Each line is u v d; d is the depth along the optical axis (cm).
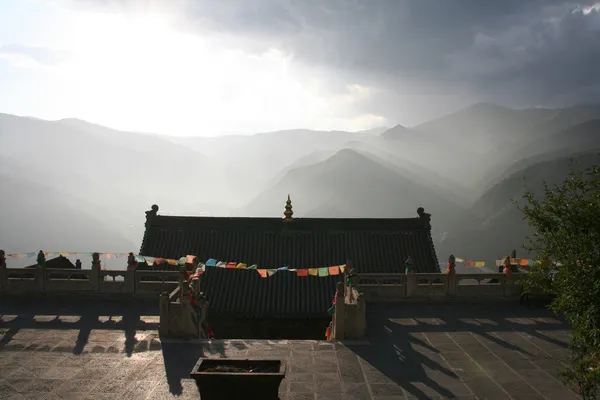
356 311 1758
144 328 1836
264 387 1048
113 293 2183
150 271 2189
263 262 2677
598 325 1151
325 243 2780
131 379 1444
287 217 2823
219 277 2559
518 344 1719
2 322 1892
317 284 2545
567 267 1200
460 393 1377
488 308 2112
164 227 2808
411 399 1344
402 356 1616
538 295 2169
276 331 2397
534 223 1280
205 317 1944
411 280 2181
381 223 2850
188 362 1555
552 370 1517
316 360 1575
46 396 1346
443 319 1978
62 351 1630
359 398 1347
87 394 1359
